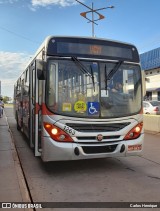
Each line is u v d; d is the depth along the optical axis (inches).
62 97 279.9
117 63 303.1
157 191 241.0
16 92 690.8
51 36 287.9
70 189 247.8
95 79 291.7
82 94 284.4
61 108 277.9
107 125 287.0
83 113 281.6
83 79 288.2
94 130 282.7
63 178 280.7
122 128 293.0
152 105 950.4
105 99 290.7
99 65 295.6
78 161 346.9
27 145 469.1
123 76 303.4
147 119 632.4
